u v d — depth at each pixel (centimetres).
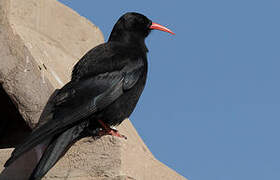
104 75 1296
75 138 1210
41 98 1365
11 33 1359
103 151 1181
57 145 1155
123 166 1165
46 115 1302
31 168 1230
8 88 1352
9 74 1349
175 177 1301
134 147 1220
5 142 1495
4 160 1252
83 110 1220
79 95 1244
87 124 1227
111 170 1162
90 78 1283
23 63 1361
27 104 1358
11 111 1467
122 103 1304
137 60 1370
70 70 1662
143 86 1370
